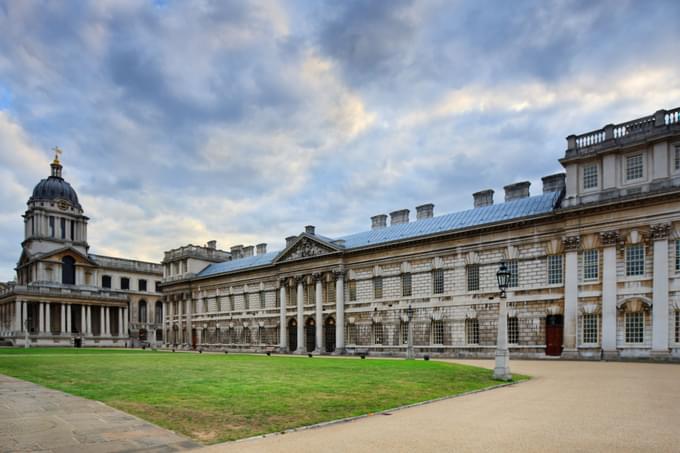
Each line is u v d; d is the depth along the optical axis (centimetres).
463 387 2283
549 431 1320
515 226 5078
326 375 2697
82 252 12325
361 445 1183
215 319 9131
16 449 1123
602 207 4406
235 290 8794
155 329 12731
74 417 1484
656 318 4047
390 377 2591
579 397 1955
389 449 1143
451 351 5466
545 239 4862
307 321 7281
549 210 4959
